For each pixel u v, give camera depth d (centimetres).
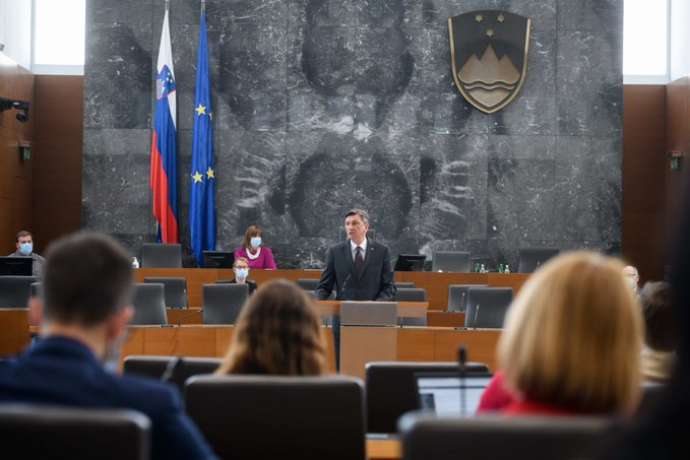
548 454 186
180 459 225
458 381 361
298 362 354
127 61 1894
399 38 1900
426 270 1869
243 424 310
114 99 1889
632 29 2034
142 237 1881
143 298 1059
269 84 1894
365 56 1897
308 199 1883
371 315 883
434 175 1889
